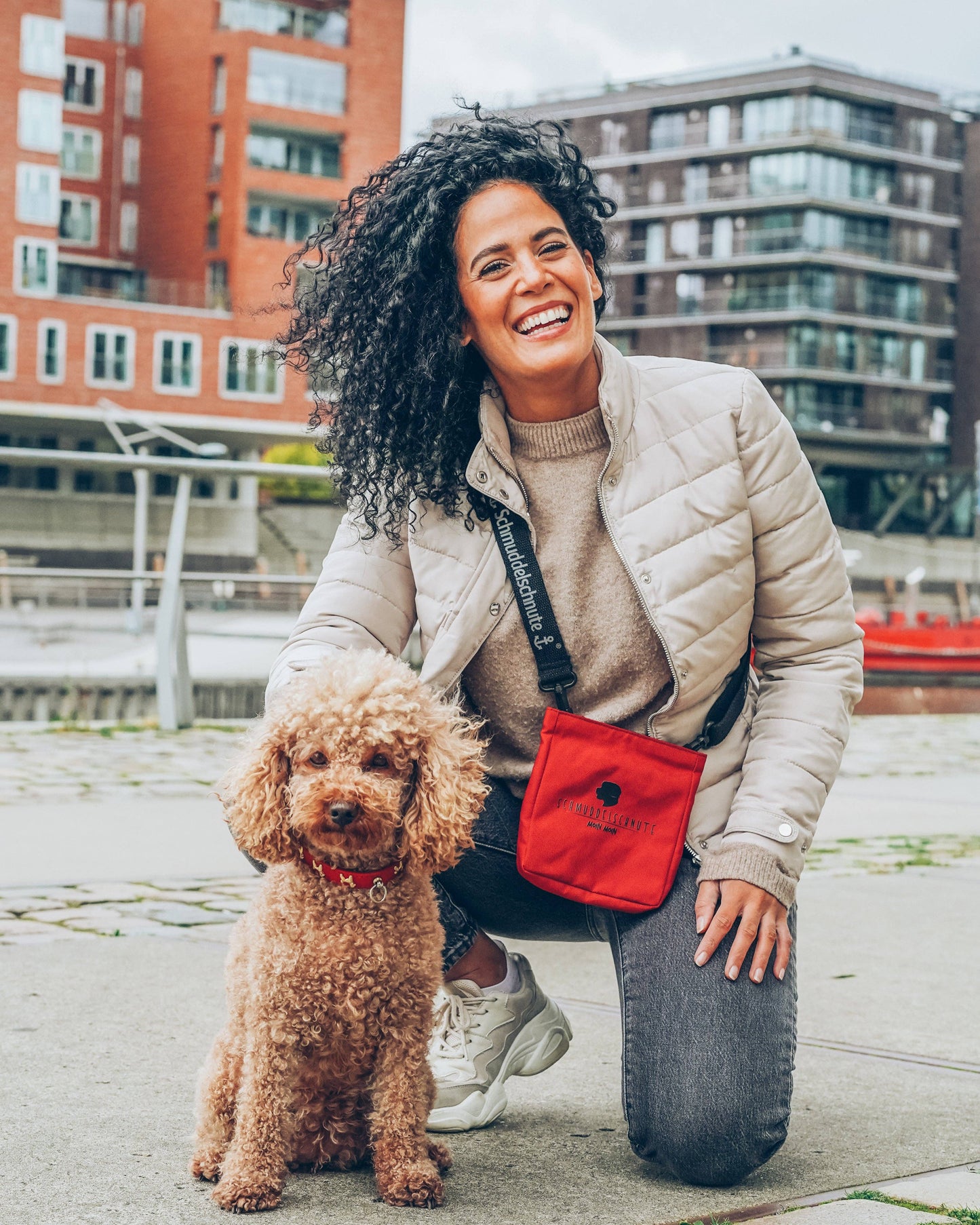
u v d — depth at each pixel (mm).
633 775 2830
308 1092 2639
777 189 59719
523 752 3047
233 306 47375
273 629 13367
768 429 2979
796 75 59031
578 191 3002
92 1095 3088
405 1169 2549
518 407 2961
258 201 49906
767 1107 2670
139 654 12477
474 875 3053
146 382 46219
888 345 61656
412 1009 2562
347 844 2422
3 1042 3459
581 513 2938
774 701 2992
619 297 62406
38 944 4531
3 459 9422
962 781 10188
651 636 2912
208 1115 2652
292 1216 2463
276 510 49625
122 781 8305
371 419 2986
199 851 6273
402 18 51531
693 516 2896
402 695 2551
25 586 12883
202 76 50500
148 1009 3816
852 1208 2541
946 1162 2838
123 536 47562
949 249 63031
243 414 47438
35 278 45656
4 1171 2623
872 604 55594
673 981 2736
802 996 4230
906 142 61219
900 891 5957
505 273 2842
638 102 61969
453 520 3000
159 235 52250
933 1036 3812
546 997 3236
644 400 2967
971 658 26500
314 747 2506
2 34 45125
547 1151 2896
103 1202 2494
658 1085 2691
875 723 15289
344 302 3051
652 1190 2670
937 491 63781
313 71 50188
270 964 2492
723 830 2916
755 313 59938
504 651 2965
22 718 11641
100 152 52531
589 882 2832
